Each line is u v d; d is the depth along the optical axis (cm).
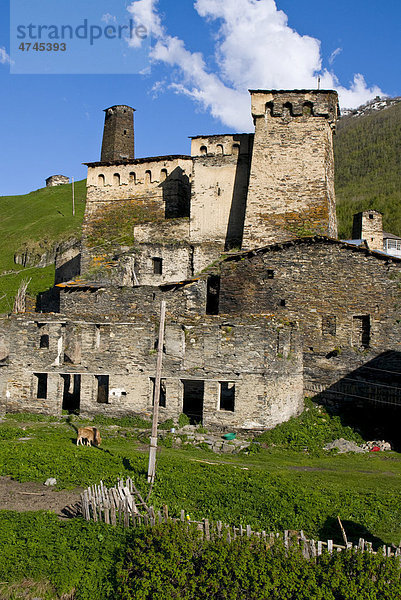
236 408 2319
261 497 1574
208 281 2978
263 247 2766
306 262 2736
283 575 1074
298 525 1416
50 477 1717
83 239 3656
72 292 2908
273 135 3103
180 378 2408
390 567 1079
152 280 3319
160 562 1126
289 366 2494
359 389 2630
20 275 6594
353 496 1650
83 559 1237
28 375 2647
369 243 4134
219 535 1198
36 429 2347
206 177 3341
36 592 1146
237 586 1077
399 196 8994
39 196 9812
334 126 3169
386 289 2662
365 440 2375
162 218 3503
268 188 3064
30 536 1309
